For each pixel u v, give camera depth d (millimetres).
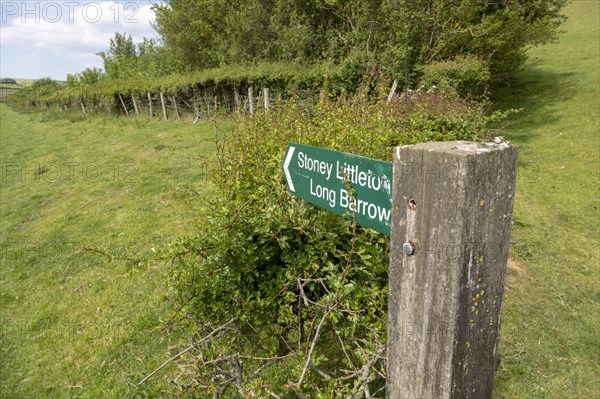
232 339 2061
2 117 28031
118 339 3490
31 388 3107
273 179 2314
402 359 1323
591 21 22750
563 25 23219
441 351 1169
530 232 5055
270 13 16344
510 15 10000
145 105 16859
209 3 18344
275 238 2070
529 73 14812
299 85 10852
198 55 19703
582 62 15234
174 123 13812
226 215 2105
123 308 3898
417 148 1142
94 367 3240
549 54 17578
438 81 8219
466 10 9562
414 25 9523
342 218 1950
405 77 9125
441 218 1096
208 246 2014
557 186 6434
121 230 5539
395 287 1306
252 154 2621
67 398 2990
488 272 1148
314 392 2023
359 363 1956
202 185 6824
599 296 3844
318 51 13477
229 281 1975
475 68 8492
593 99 10766
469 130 4906
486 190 1073
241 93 13047
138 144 10695
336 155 1612
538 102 11461
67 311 3965
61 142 13000
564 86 12430
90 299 4102
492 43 9766
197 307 2037
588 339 3307
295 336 2396
